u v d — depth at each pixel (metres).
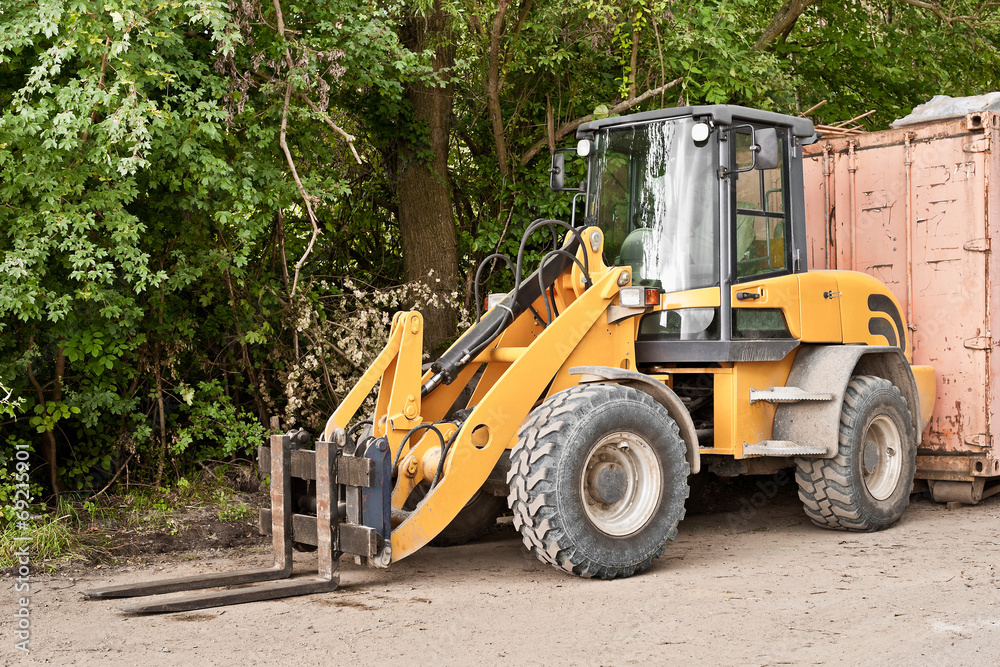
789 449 5.73
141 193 6.90
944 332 6.86
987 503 7.27
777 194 5.94
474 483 4.85
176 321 7.31
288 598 4.57
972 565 5.08
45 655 3.71
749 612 4.19
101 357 6.55
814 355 6.06
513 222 10.02
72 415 7.11
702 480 7.60
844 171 7.33
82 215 6.00
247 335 7.42
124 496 7.09
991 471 6.72
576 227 5.67
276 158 7.54
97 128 5.95
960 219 6.75
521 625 4.05
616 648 3.70
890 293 6.74
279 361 8.22
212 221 7.20
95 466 7.36
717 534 6.21
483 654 3.65
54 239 6.00
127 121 5.95
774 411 6.04
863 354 6.47
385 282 10.07
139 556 5.80
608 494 4.94
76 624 4.15
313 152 7.71
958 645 3.62
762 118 5.77
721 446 5.70
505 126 10.35
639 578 4.93
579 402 4.86
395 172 9.55
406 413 5.00
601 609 4.29
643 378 5.18
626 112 9.83
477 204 10.63
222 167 6.44
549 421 4.82
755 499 7.46
